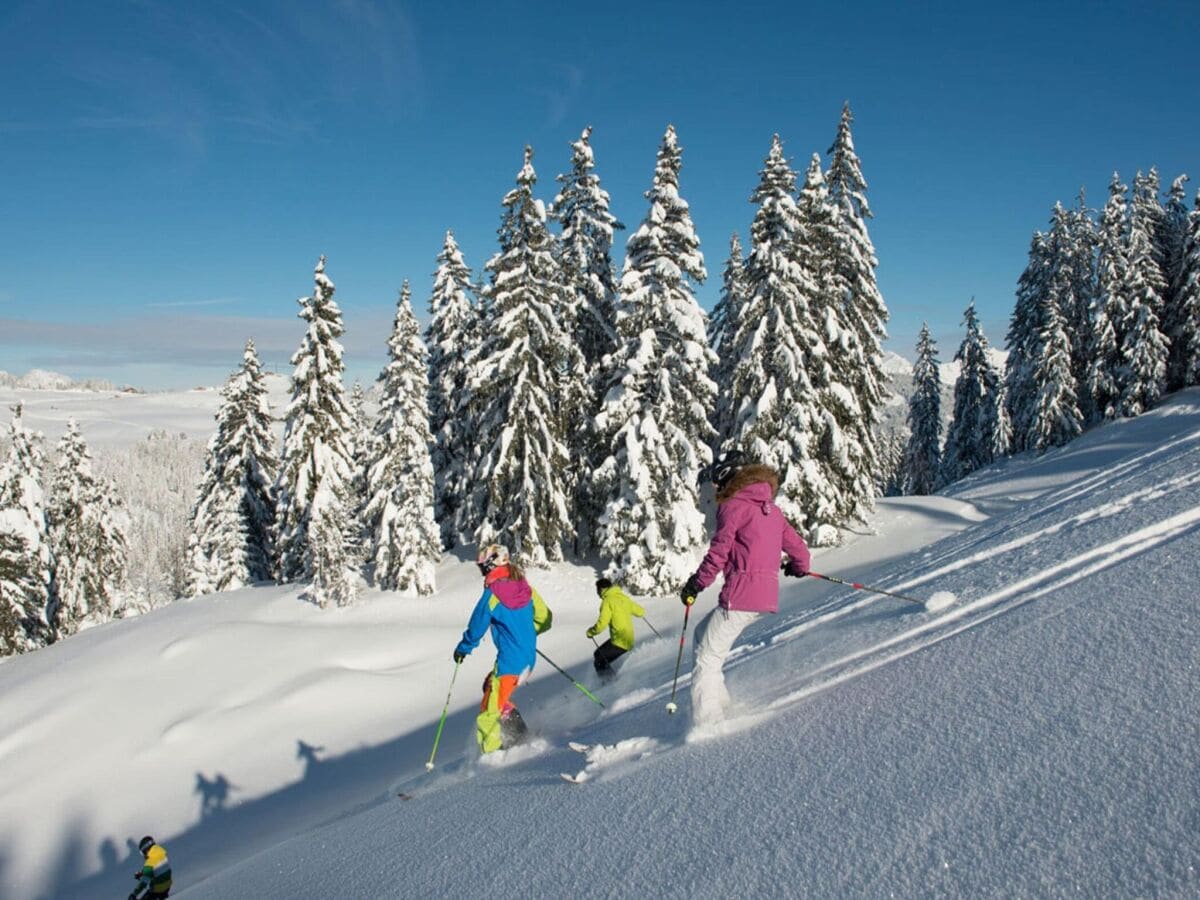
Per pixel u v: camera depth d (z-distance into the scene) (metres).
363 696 17.73
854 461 26.12
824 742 2.87
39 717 17.78
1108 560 3.85
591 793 3.28
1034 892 1.70
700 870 2.27
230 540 33.88
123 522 39.00
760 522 3.96
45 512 34.06
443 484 31.02
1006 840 1.91
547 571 24.95
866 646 4.12
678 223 23.39
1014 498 28.53
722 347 32.66
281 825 13.00
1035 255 46.41
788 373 23.91
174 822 13.98
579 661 17.09
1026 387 44.84
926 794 2.23
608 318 27.75
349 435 29.97
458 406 29.97
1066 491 8.64
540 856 2.80
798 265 24.64
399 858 3.47
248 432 35.31
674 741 3.65
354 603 23.91
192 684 18.80
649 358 22.69
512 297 24.17
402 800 5.32
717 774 2.95
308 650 20.38
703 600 21.17
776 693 3.94
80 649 23.17
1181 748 2.01
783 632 6.27
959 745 2.44
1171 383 41.44
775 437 24.80
